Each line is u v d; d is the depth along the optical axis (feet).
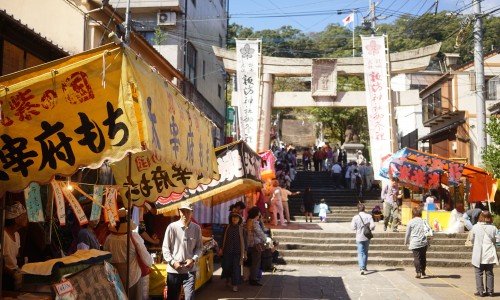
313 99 78.69
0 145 16.16
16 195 25.85
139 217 35.68
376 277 44.21
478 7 62.34
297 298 34.30
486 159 58.80
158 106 16.60
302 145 178.60
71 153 16.05
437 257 53.72
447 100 97.55
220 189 35.65
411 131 129.29
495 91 91.61
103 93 15.53
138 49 56.18
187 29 81.51
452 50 126.21
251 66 77.77
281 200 66.23
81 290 17.66
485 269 36.50
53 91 15.58
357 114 145.48
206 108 97.86
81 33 51.01
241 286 38.63
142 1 77.10
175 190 28.99
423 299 34.35
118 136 15.57
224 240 36.58
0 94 15.48
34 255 25.54
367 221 45.88
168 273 25.32
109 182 40.34
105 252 20.48
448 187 74.74
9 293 17.65
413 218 45.19
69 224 32.24
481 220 36.88
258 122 76.89
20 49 34.68
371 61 76.18
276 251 50.83
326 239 56.80
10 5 52.44
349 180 92.79
